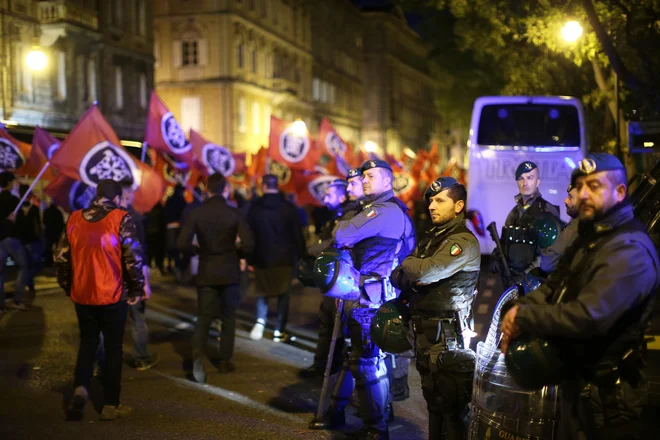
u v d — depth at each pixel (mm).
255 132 52938
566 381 3215
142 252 5992
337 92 74000
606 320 2924
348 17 78062
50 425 5875
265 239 9133
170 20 49438
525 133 15453
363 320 5207
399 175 19547
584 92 21688
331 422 5844
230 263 7512
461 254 4348
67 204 11273
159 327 10305
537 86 21500
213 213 7480
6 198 11023
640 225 3088
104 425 5887
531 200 6156
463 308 4441
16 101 29016
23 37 29578
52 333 9539
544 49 20031
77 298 5887
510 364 3182
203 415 6191
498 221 15477
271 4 56375
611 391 3068
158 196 10430
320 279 5199
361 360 5246
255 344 9188
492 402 3580
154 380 7379
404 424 6012
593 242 3084
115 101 36188
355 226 5203
